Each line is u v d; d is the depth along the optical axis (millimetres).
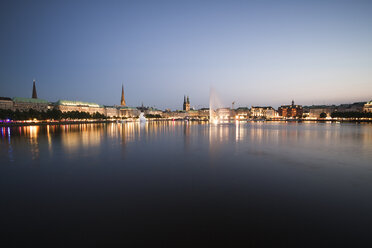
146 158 28875
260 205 14031
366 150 35969
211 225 11664
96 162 26391
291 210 13344
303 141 48562
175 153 32719
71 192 16359
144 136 60219
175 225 11672
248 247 9852
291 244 10062
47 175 20797
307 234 10836
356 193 16125
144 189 16922
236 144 43156
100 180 19188
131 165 24859
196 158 28875
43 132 75188
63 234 10898
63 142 46125
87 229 11320
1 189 17031
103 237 10641
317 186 17688
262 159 28203
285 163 25969
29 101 193500
